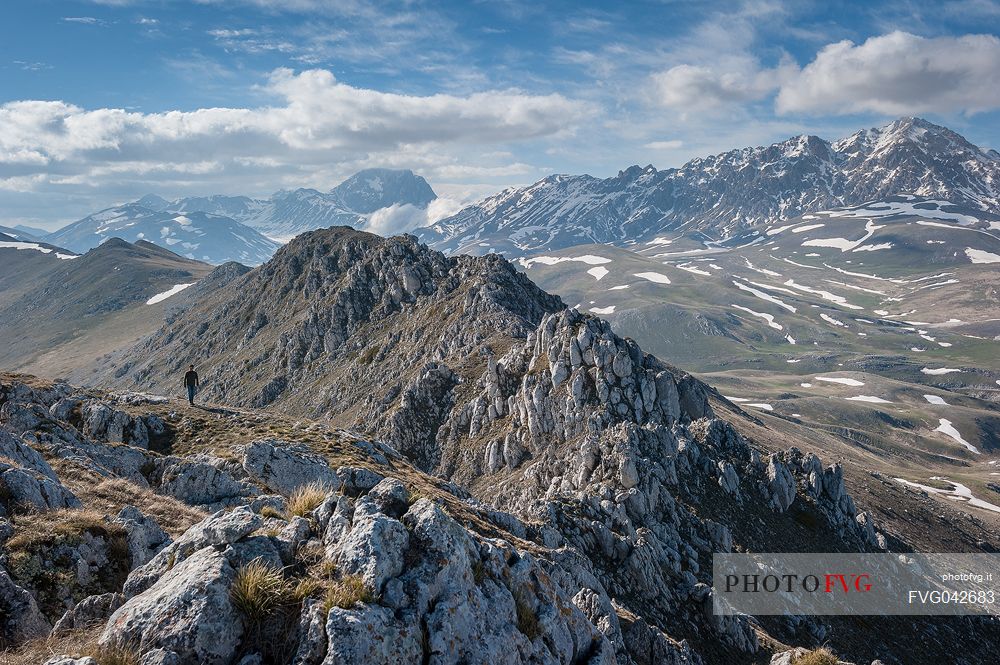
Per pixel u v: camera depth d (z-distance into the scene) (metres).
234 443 48.88
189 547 12.26
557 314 116.12
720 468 81.06
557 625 13.94
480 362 141.25
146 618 10.41
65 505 21.28
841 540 81.81
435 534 12.67
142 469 37.91
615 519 56.44
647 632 33.06
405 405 132.25
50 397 51.00
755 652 46.19
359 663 9.77
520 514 57.12
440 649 10.92
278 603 10.73
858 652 59.81
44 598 15.99
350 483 17.70
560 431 99.38
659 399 98.00
